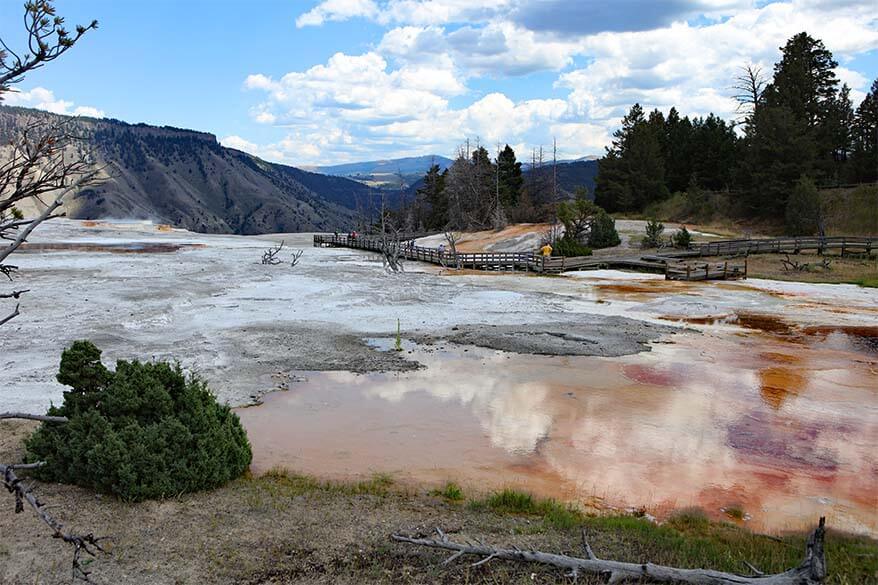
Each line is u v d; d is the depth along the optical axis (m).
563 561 7.69
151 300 29.11
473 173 86.00
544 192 85.62
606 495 11.12
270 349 21.08
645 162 81.19
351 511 9.50
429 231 86.62
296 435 13.80
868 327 26.38
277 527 8.73
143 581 7.21
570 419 15.16
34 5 3.77
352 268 46.72
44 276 36.56
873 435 14.36
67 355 10.20
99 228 85.19
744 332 25.28
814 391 17.67
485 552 7.94
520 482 11.59
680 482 11.76
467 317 27.53
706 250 50.19
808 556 6.70
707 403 16.52
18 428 12.58
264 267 45.81
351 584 7.38
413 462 12.45
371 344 22.34
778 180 64.38
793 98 70.38
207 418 10.37
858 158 69.44
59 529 4.13
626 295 34.19
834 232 60.00
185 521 8.75
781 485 11.70
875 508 10.82
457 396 16.80
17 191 4.02
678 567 7.82
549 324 26.16
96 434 9.66
